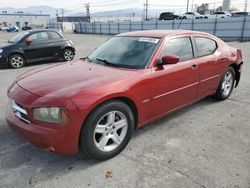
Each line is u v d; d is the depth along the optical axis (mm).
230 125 3980
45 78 3156
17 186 2570
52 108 2547
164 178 2668
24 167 2887
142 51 3566
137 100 3143
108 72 3227
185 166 2873
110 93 2785
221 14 35938
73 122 2570
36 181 2645
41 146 2676
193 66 3955
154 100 3404
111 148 3016
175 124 4008
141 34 4020
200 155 3100
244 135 3635
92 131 2746
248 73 7855
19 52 9281
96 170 2822
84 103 2594
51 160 3021
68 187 2553
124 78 3023
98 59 3842
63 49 10641
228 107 4801
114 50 3889
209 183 2580
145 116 3371
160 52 3510
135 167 2867
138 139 3504
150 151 3199
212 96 5191
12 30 60062
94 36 35031
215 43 4691
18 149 3266
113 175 2730
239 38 26156
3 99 5352
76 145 2688
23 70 8914
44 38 10070
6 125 3975
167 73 3494
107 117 2910
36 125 2643
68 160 3020
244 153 3141
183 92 3889
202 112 4531
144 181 2625
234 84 5496
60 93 2652
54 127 2566
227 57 4836
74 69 3482
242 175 2705
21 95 2818
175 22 32219
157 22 34438
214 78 4609
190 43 4066
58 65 3908
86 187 2549
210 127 3904
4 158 3061
